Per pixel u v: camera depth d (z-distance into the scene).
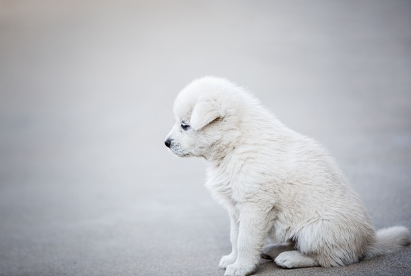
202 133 5.64
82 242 7.88
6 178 12.66
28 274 6.67
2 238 8.42
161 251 6.95
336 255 5.30
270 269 5.43
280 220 5.40
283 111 15.47
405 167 9.95
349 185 5.59
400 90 17.03
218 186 5.60
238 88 6.09
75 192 11.11
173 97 18.45
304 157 5.43
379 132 12.89
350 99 16.38
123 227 8.41
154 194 10.39
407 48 21.89
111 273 6.29
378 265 5.33
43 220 9.34
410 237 5.94
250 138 5.52
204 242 7.16
